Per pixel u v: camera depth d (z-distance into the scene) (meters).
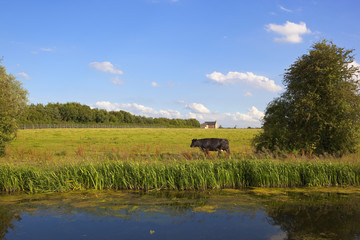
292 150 16.67
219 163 11.60
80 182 10.24
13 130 18.52
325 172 11.21
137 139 35.84
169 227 6.23
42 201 8.36
